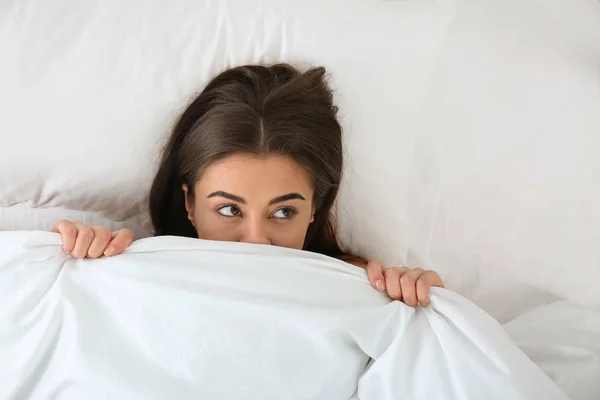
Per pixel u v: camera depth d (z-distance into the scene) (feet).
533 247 3.40
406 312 2.37
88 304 2.31
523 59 3.39
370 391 2.36
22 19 2.79
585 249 3.39
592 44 3.42
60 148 2.81
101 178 2.92
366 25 3.07
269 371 2.28
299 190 2.65
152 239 2.45
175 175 2.90
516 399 2.27
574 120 3.38
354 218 3.19
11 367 2.29
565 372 2.84
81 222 2.79
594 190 3.38
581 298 3.38
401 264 3.23
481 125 3.38
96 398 2.25
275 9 3.02
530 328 3.10
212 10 2.98
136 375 2.25
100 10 2.86
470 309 2.40
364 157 3.13
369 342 2.34
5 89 2.75
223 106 2.63
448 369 2.31
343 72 3.05
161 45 2.90
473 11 3.39
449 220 3.40
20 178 2.84
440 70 3.35
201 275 2.34
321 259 2.47
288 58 3.02
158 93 2.89
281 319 2.29
